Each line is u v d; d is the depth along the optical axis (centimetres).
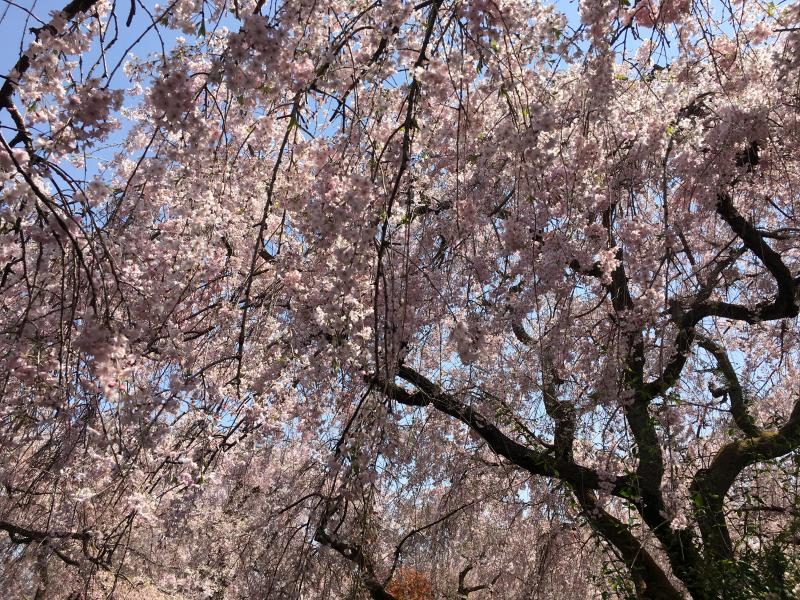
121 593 631
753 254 620
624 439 451
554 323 426
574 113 396
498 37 270
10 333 286
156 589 640
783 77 402
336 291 305
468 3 267
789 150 475
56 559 593
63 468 353
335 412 496
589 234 392
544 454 536
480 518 727
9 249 278
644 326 439
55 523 471
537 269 366
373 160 298
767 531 467
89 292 284
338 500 297
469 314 388
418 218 451
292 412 455
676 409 462
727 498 519
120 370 219
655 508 479
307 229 323
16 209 241
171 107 239
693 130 409
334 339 312
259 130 343
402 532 682
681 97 409
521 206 365
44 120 255
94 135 241
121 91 238
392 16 269
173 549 635
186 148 277
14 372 279
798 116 453
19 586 546
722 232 618
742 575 423
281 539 521
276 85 284
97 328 215
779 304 566
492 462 662
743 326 676
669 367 517
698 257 611
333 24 326
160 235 379
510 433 614
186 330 420
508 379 571
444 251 462
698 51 458
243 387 426
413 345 470
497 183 455
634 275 419
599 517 516
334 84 280
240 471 552
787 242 604
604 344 465
